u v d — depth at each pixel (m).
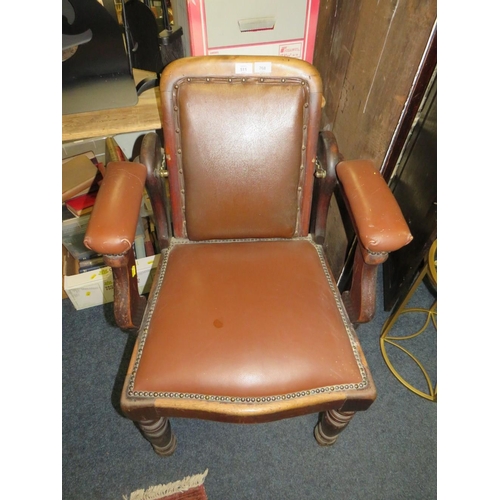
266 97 0.92
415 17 0.90
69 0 0.95
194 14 1.05
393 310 1.43
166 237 1.09
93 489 1.14
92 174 1.42
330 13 1.33
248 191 1.00
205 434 1.24
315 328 0.88
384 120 1.08
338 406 0.85
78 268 1.56
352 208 0.85
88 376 1.36
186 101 0.92
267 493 1.13
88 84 1.08
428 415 1.29
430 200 1.14
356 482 1.15
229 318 0.89
